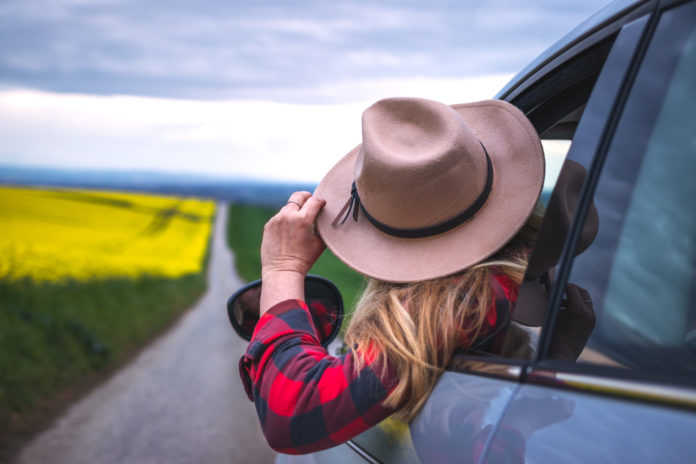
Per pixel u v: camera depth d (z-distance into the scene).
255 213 106.50
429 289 1.00
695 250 0.76
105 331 12.98
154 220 69.19
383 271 1.07
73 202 72.12
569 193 0.91
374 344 0.97
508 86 1.46
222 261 55.84
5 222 47.44
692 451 0.58
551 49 1.25
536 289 0.92
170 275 32.56
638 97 0.85
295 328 1.07
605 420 0.68
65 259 26.48
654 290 0.77
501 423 0.82
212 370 9.96
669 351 0.74
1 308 11.34
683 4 0.83
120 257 36.22
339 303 1.39
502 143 1.13
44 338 10.23
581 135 0.92
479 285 0.98
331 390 0.96
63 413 7.38
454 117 1.08
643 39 0.88
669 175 0.79
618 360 0.76
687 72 0.79
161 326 17.11
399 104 1.12
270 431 1.01
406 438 1.04
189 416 6.92
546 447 0.73
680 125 0.79
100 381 9.41
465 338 0.96
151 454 5.60
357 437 1.28
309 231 1.20
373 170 1.06
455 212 1.04
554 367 0.80
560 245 0.89
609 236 0.84
